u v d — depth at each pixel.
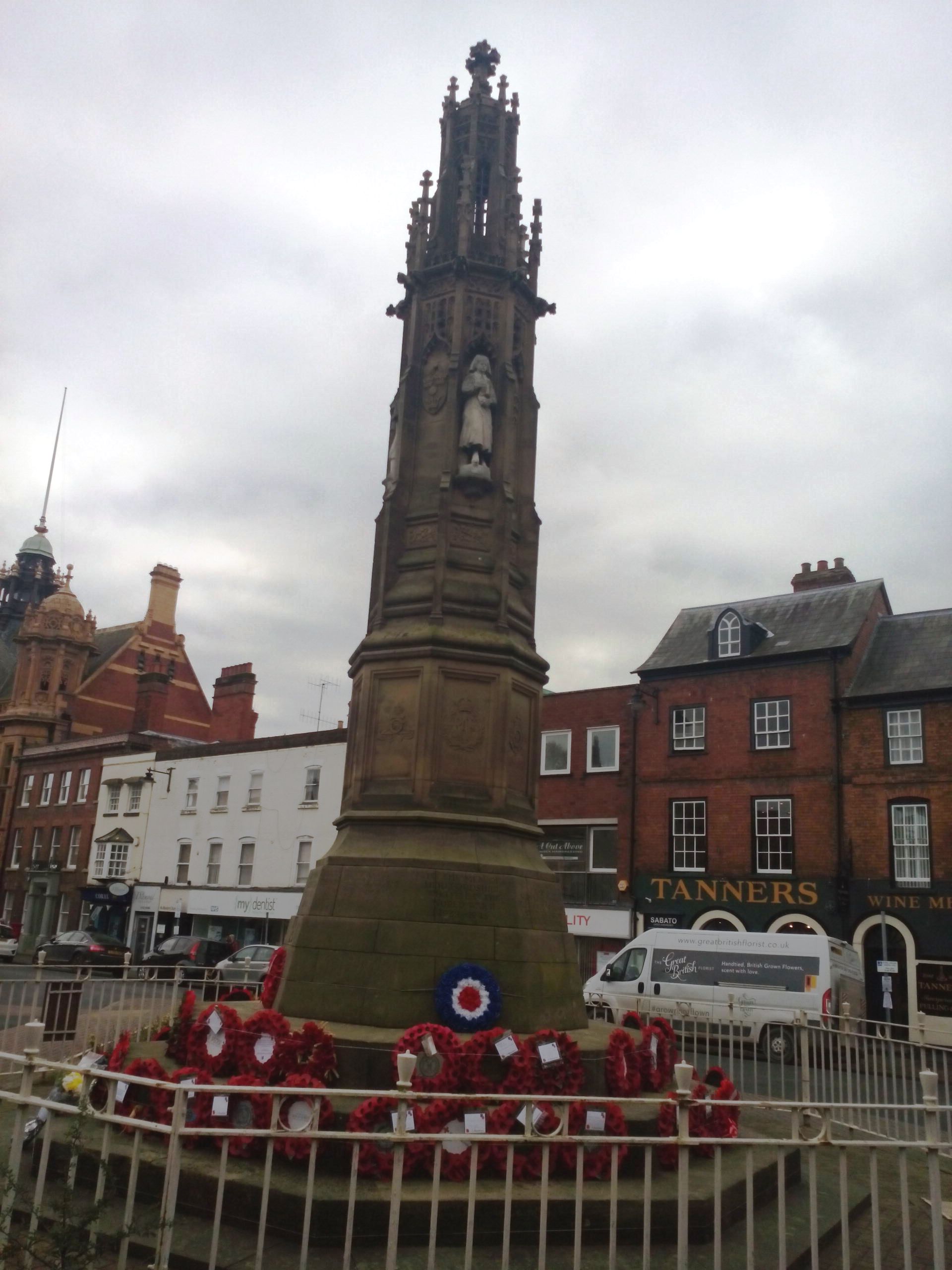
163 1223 4.74
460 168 12.59
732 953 19.91
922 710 25.23
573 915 29.58
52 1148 6.87
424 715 9.89
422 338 11.84
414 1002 8.49
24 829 49.00
